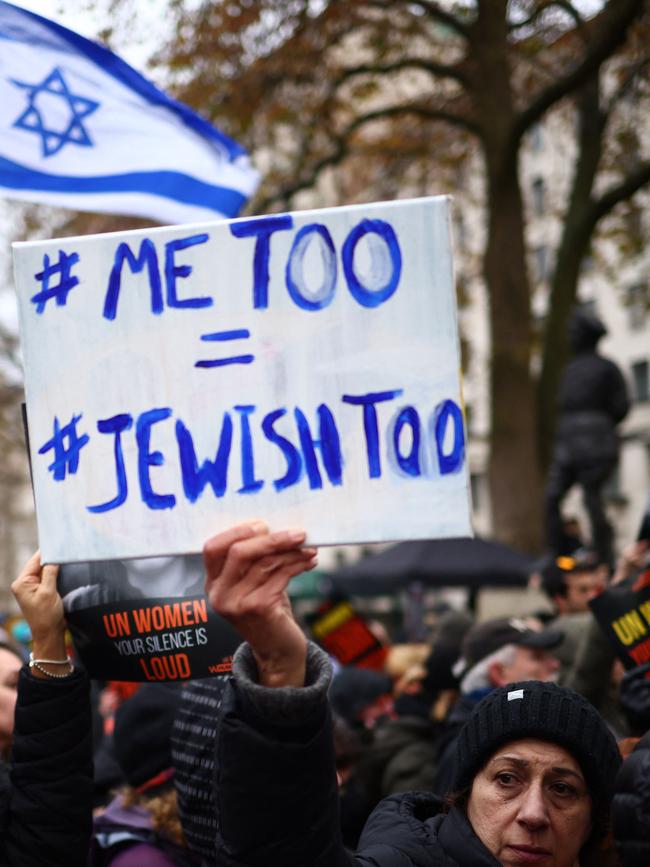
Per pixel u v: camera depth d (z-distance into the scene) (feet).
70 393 6.74
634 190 39.40
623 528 115.14
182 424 6.58
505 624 13.48
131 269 6.71
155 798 9.55
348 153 46.34
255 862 6.03
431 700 15.61
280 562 5.92
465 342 59.72
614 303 111.65
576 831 7.00
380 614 65.87
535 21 38.58
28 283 6.82
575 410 31.35
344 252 6.43
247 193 16.08
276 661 6.02
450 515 6.21
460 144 50.39
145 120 15.51
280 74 39.83
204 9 37.63
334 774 6.14
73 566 7.82
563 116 46.93
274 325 6.50
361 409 6.35
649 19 36.04
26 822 7.30
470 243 62.28
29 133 14.80
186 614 7.79
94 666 7.90
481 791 7.13
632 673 9.34
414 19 42.11
